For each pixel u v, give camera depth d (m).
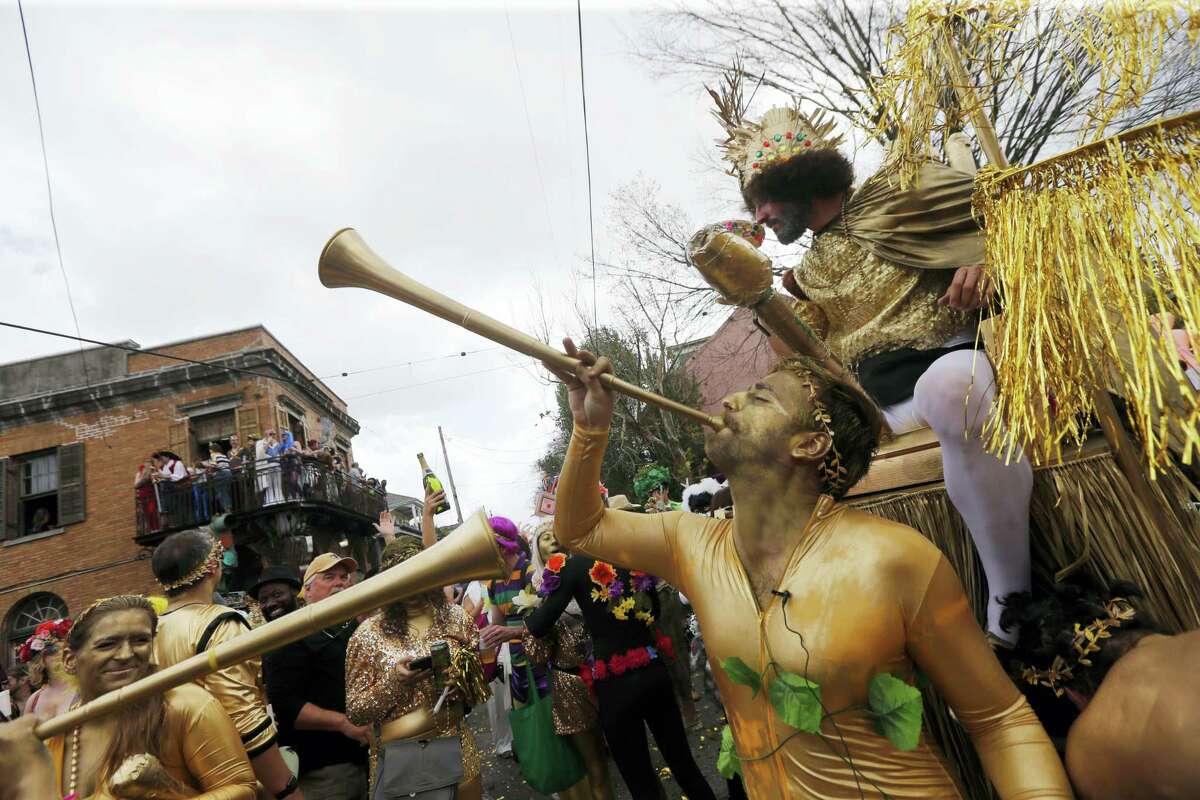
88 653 1.73
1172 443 1.37
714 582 1.46
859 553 1.31
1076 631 1.39
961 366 1.54
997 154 1.49
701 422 1.48
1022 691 1.61
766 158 1.92
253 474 17.56
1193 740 1.01
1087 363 1.22
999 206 1.33
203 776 1.75
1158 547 1.53
